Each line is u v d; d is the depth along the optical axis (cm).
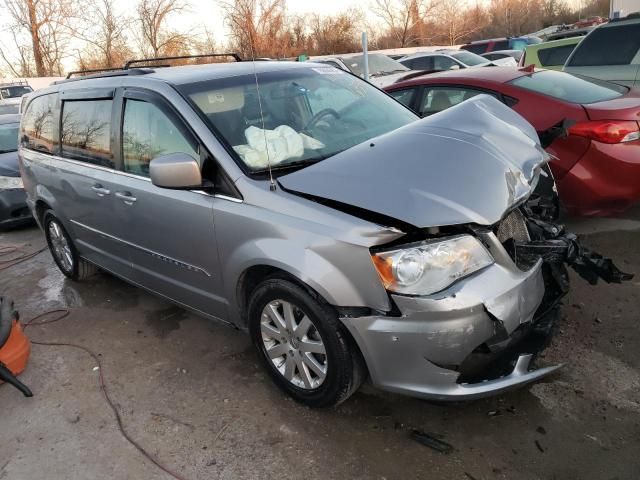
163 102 346
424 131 298
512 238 286
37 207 524
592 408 283
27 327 442
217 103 338
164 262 368
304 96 369
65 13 2934
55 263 584
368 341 257
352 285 255
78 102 440
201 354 373
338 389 281
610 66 729
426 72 648
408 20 3108
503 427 277
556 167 463
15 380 342
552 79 531
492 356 265
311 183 277
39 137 505
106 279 529
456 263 248
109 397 336
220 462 275
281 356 313
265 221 282
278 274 292
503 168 279
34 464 287
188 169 298
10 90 2091
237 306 325
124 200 378
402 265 243
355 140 346
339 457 270
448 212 245
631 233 489
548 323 291
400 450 270
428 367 250
